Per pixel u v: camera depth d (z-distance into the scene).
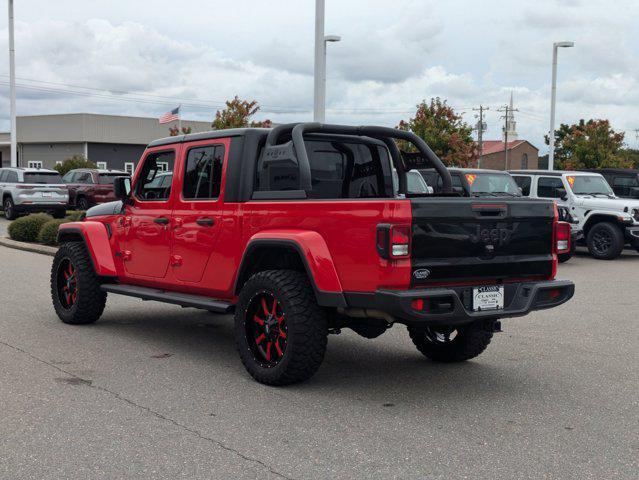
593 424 5.02
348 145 6.99
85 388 5.72
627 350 7.40
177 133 43.25
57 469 4.10
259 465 4.19
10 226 18.34
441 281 5.35
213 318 8.89
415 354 7.14
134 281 7.63
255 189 6.39
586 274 14.29
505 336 8.08
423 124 33.84
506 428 4.91
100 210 8.06
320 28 15.98
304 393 5.69
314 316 5.62
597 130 36.88
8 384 5.80
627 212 17.08
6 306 9.39
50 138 63.47
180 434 4.70
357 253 5.28
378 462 4.26
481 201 5.48
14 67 31.12
